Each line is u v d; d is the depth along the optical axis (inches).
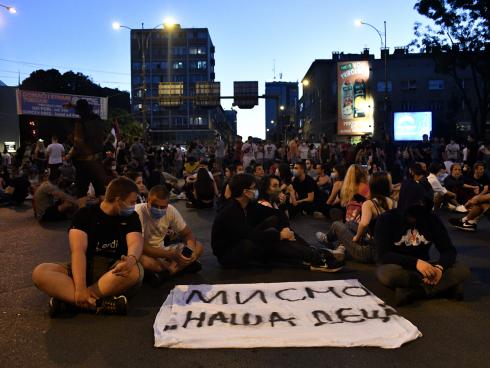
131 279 162.4
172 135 3988.7
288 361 127.0
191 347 135.6
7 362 130.3
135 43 4106.8
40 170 732.0
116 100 3535.9
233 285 189.5
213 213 440.1
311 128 2770.7
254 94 1277.1
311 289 183.0
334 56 2517.2
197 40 4072.3
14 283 208.5
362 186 254.1
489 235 316.8
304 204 402.3
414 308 168.9
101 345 139.6
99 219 165.6
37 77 2866.6
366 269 224.8
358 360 127.3
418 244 175.5
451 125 2022.6
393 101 2218.3
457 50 1352.1
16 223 388.5
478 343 138.6
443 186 470.3
